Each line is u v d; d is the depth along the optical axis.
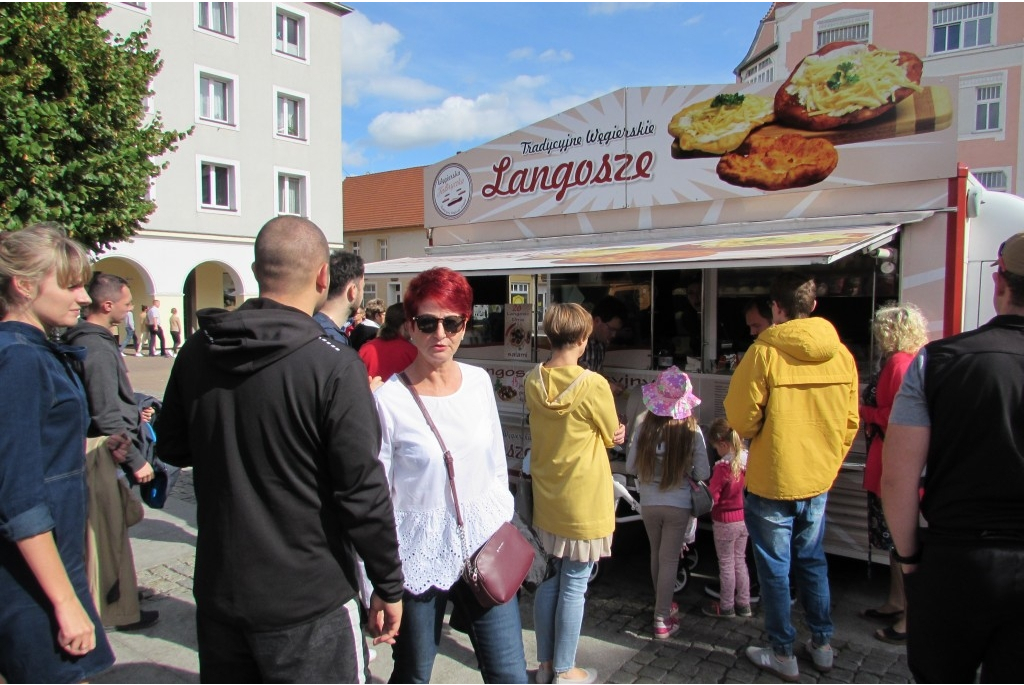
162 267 20.77
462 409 2.29
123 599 3.59
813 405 3.04
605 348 5.59
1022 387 1.82
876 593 4.09
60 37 6.65
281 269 1.85
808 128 4.39
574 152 5.64
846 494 3.95
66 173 6.81
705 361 5.11
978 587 1.83
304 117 24.16
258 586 1.70
